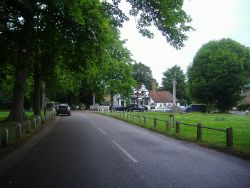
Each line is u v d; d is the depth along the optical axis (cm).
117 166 1185
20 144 1727
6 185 923
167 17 2436
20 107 2917
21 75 2891
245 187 898
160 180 973
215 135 2262
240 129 2773
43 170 1119
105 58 3375
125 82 7481
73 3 2339
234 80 7850
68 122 3862
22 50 2784
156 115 5441
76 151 1554
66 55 3275
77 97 9775
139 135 2364
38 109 3947
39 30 2939
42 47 3166
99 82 7444
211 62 8031
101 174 1052
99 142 1922
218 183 939
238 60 7900
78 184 927
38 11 2728
